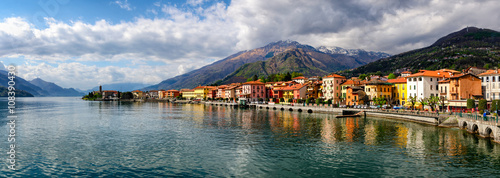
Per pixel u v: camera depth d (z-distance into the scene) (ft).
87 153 150.00
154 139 188.96
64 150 156.66
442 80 363.15
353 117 332.39
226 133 213.46
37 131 225.15
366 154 146.92
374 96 413.80
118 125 264.31
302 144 171.63
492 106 252.42
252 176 113.91
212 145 169.17
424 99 345.10
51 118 335.06
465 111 284.00
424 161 133.59
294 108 449.89
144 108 568.82
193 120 308.60
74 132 219.82
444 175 114.42
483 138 182.39
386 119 305.94
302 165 128.16
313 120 300.81
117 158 139.95
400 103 408.05
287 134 207.82
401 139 185.88
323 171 119.96
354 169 122.31
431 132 211.61
